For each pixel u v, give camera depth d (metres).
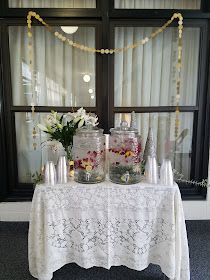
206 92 2.60
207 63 2.56
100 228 1.78
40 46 2.59
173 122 2.72
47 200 1.76
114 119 2.67
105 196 1.77
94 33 2.55
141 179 1.89
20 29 2.55
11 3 2.48
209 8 2.46
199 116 2.66
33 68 2.62
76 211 1.78
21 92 2.65
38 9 2.44
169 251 1.75
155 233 1.81
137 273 2.08
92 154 1.83
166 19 2.51
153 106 2.69
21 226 2.64
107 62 2.53
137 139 1.89
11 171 2.70
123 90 2.67
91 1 2.51
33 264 1.87
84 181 1.82
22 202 2.66
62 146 2.10
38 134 2.70
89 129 1.89
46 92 2.66
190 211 2.71
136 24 2.50
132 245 1.79
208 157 2.67
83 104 2.67
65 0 2.51
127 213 1.78
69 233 1.81
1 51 2.50
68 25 2.49
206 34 2.53
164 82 2.68
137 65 2.63
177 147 2.77
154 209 1.77
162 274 2.06
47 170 1.79
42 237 1.80
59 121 2.03
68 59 2.62
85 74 2.63
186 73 2.67
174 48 2.62
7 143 2.66
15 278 2.01
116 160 1.86
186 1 2.54
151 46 2.61
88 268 1.93
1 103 2.57
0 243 2.48
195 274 2.04
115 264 1.85
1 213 2.66
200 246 2.42
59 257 1.82
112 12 2.46
